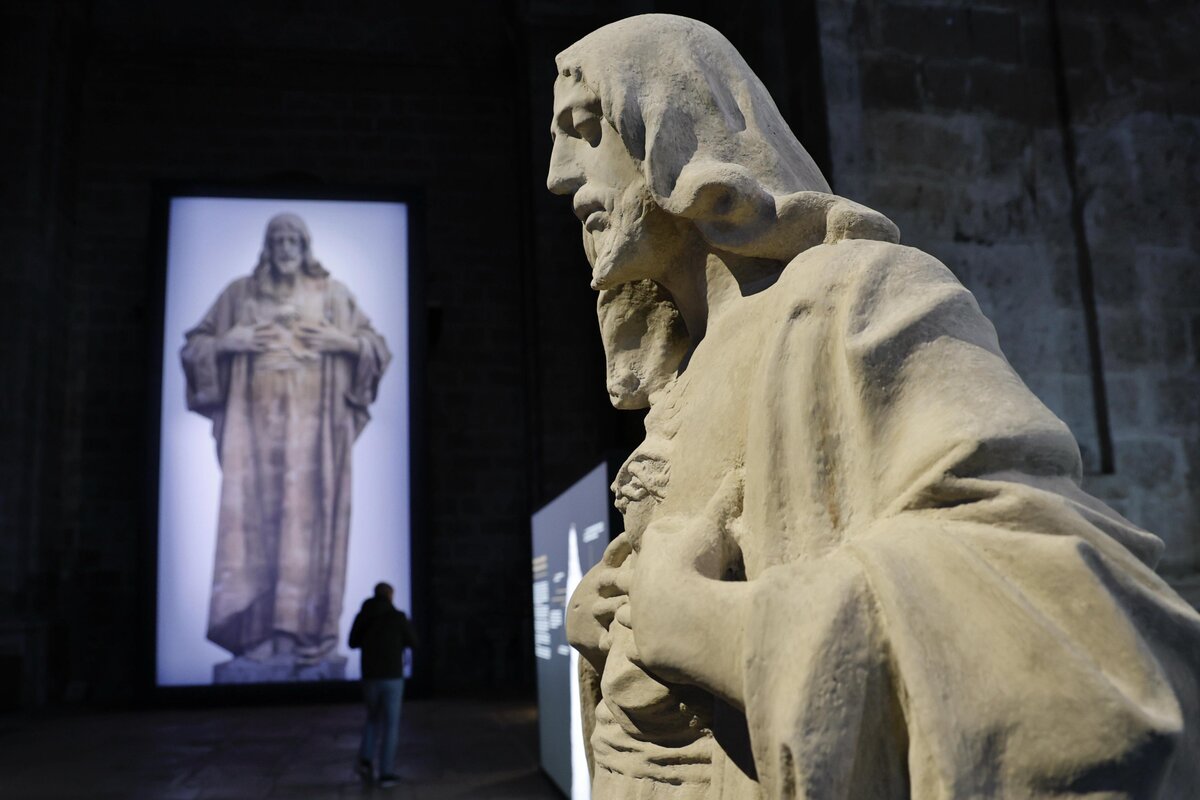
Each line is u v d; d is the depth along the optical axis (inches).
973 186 240.7
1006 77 248.2
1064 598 34.2
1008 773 32.6
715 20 295.4
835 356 44.1
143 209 516.1
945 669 34.1
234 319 465.1
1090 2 253.6
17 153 452.8
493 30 559.8
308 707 427.8
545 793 231.1
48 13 465.4
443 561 512.7
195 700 434.3
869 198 233.5
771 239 49.6
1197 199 250.7
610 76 52.7
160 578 442.0
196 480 450.9
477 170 549.3
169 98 528.1
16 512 432.8
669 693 49.2
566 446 473.1
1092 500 40.2
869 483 41.5
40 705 441.7
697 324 57.1
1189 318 246.8
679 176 50.2
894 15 243.1
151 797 238.2
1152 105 253.9
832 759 34.3
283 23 540.1
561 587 200.2
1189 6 259.8
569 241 491.2
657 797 50.4
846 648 35.6
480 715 389.7
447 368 530.0
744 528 45.7
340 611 450.6
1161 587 36.6
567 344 482.6
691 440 50.4
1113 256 245.8
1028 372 240.1
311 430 462.3
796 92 248.7
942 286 43.6
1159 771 30.8
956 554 36.1
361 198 485.1
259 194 478.9
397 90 549.6
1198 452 243.6
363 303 476.1
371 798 232.8
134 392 501.4
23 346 442.3
